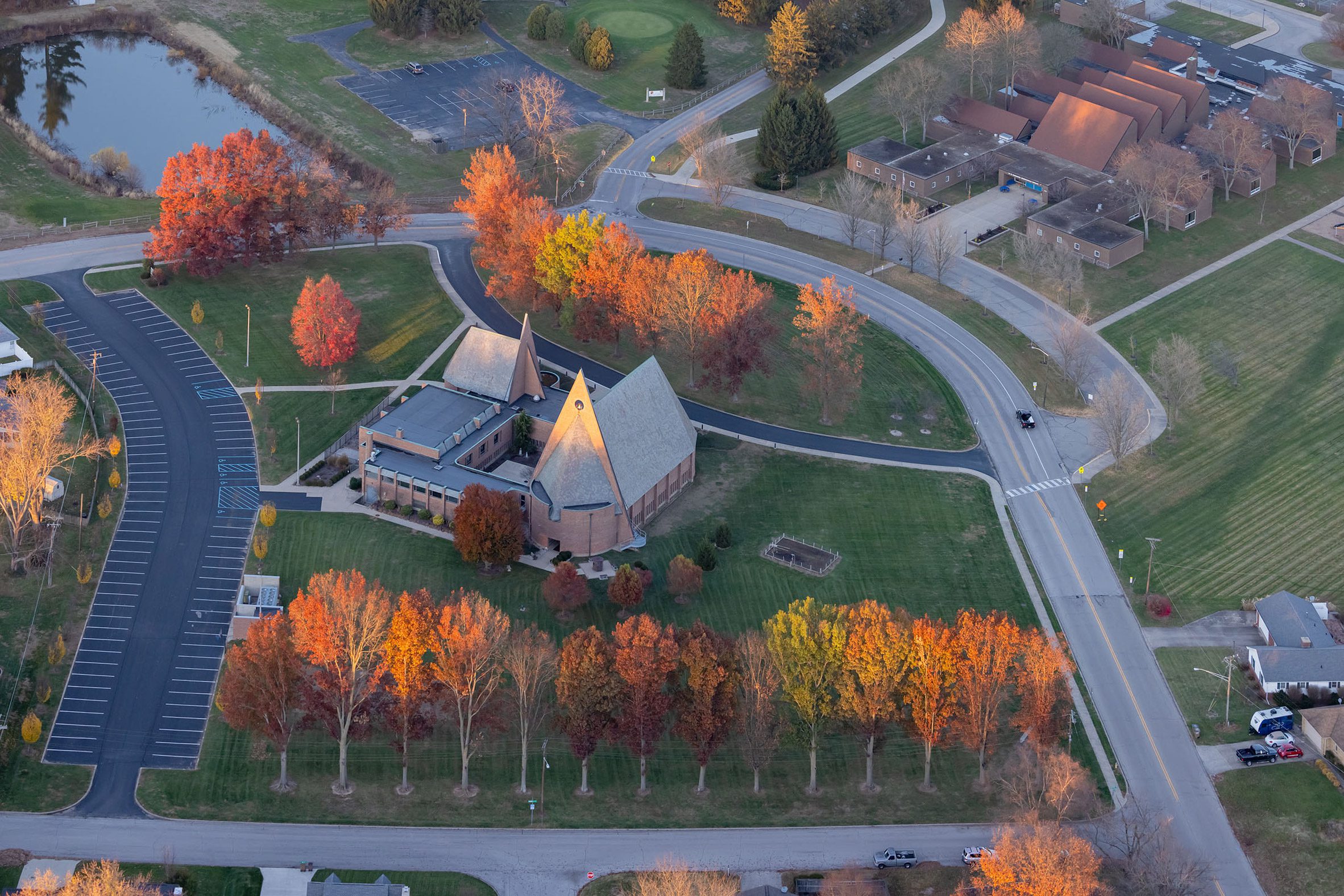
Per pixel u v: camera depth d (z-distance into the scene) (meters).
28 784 169.00
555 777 174.50
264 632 164.12
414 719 168.88
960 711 169.62
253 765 173.12
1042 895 148.62
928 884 163.62
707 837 168.50
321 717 167.88
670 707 171.38
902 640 167.00
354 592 166.12
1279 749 182.25
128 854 161.75
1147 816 170.38
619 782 174.62
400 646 163.75
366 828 166.62
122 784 170.00
